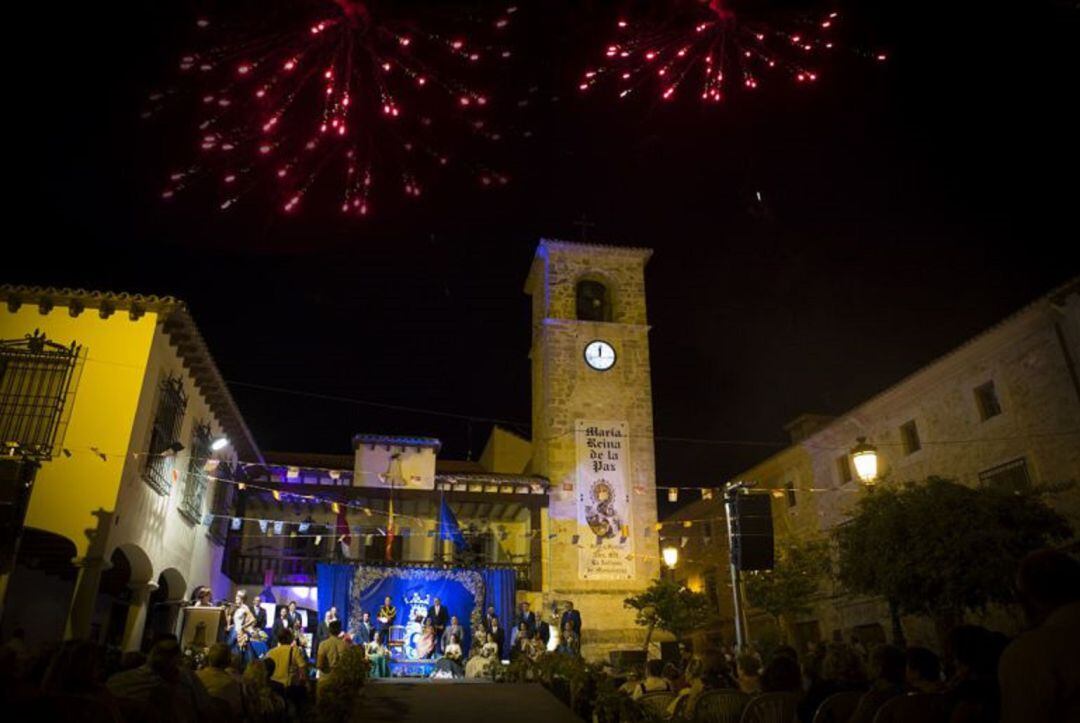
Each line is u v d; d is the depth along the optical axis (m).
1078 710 2.65
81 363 14.43
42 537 14.89
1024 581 3.13
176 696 6.07
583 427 28.28
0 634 15.58
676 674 10.32
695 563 36.06
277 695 11.02
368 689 12.89
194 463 18.98
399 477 27.05
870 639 23.25
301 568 25.97
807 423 29.06
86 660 4.77
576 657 12.76
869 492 16.94
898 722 4.54
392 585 23.44
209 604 18.36
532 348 32.22
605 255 31.20
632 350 29.89
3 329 14.48
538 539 25.92
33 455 13.12
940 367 21.09
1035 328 18.28
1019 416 18.80
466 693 12.84
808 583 23.98
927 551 14.82
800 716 5.98
